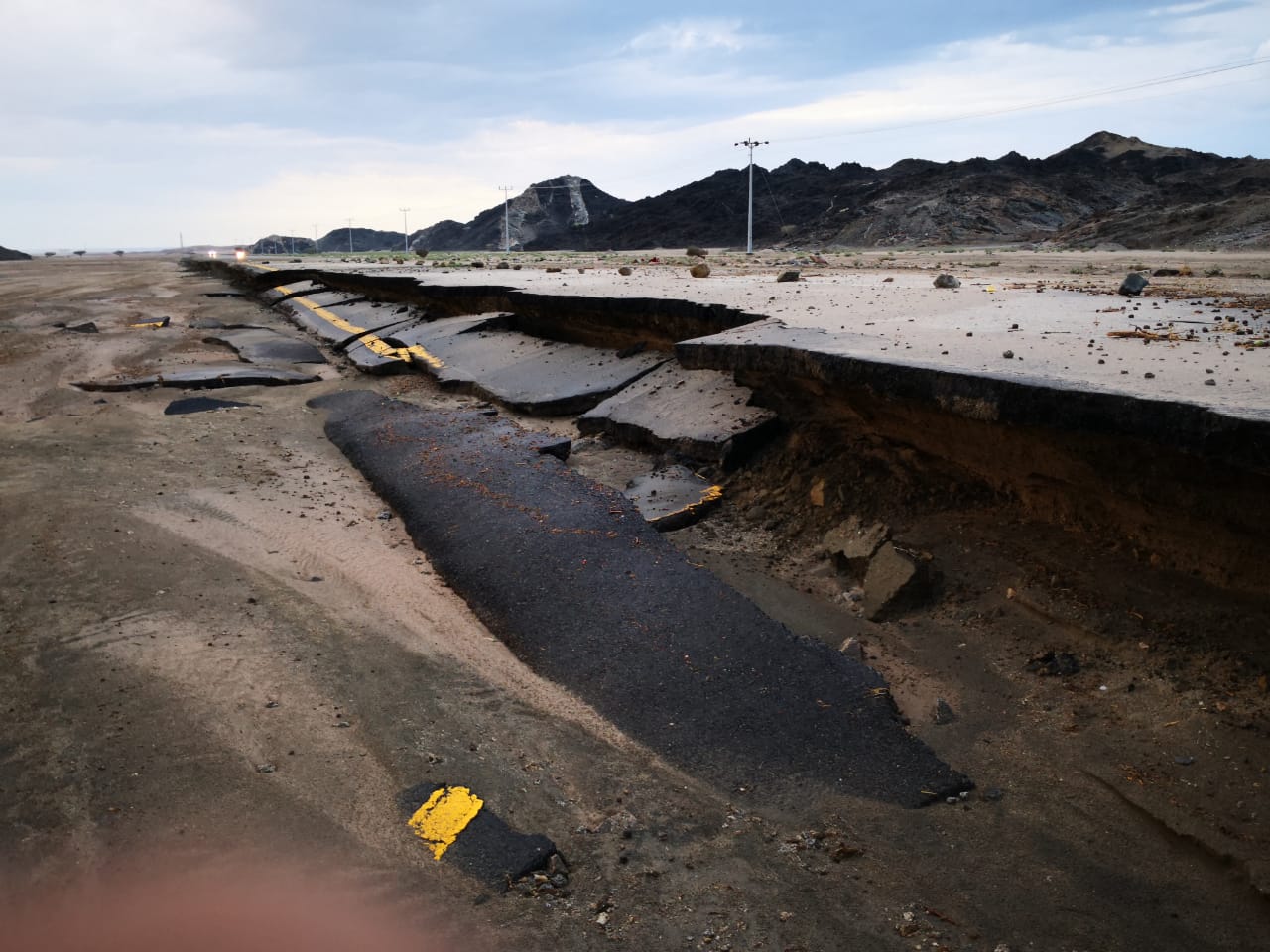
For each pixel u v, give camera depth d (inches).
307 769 149.8
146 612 206.1
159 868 125.9
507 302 551.2
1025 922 120.0
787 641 189.0
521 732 165.5
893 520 230.4
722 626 196.4
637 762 157.5
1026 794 146.0
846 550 226.7
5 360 598.9
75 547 242.2
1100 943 116.3
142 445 364.8
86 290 1282.0
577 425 362.0
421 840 133.8
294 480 325.1
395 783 147.3
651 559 228.7
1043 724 162.9
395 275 788.6
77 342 682.8
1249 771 140.7
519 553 237.0
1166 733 153.3
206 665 182.4
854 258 1438.2
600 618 204.4
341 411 430.0
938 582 207.6
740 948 115.0
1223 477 163.9
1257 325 297.4
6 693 171.3
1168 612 173.5
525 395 402.6
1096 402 177.3
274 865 127.1
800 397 282.7
